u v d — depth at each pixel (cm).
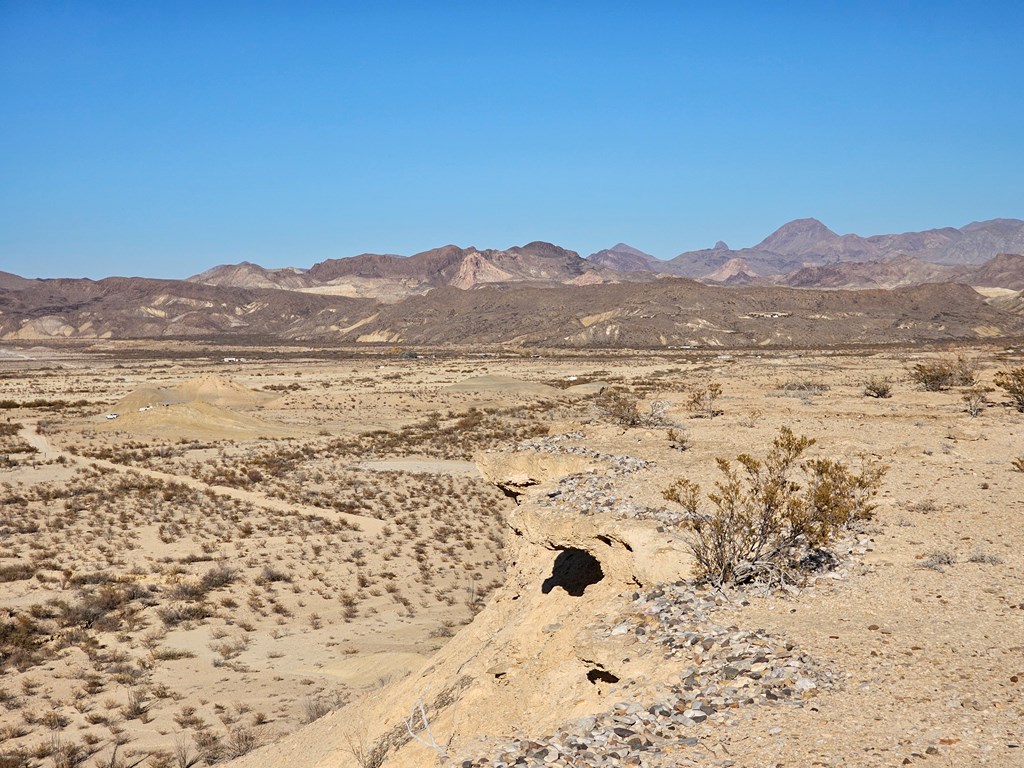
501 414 8588
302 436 7431
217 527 4247
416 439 7069
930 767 729
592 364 16425
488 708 1274
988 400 4297
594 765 817
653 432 2727
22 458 6297
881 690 886
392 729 1472
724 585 1245
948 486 1880
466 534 4153
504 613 1677
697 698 921
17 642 2694
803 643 1024
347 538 4038
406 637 2780
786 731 824
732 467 1911
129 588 3244
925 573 1270
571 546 1502
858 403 4256
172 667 2550
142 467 5888
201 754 1941
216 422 7800
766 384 7200
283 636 2827
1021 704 824
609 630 1152
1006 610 1094
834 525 1401
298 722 2106
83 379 14875
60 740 2055
